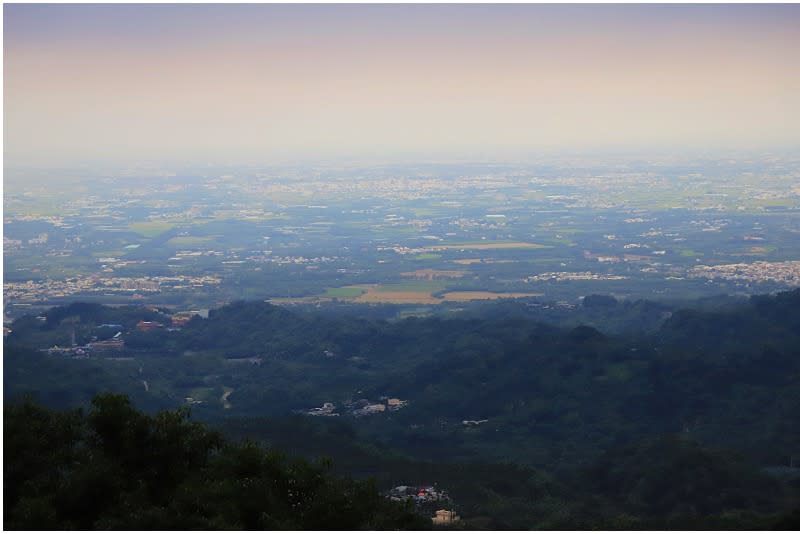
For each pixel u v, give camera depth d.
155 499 35.12
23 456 35.28
